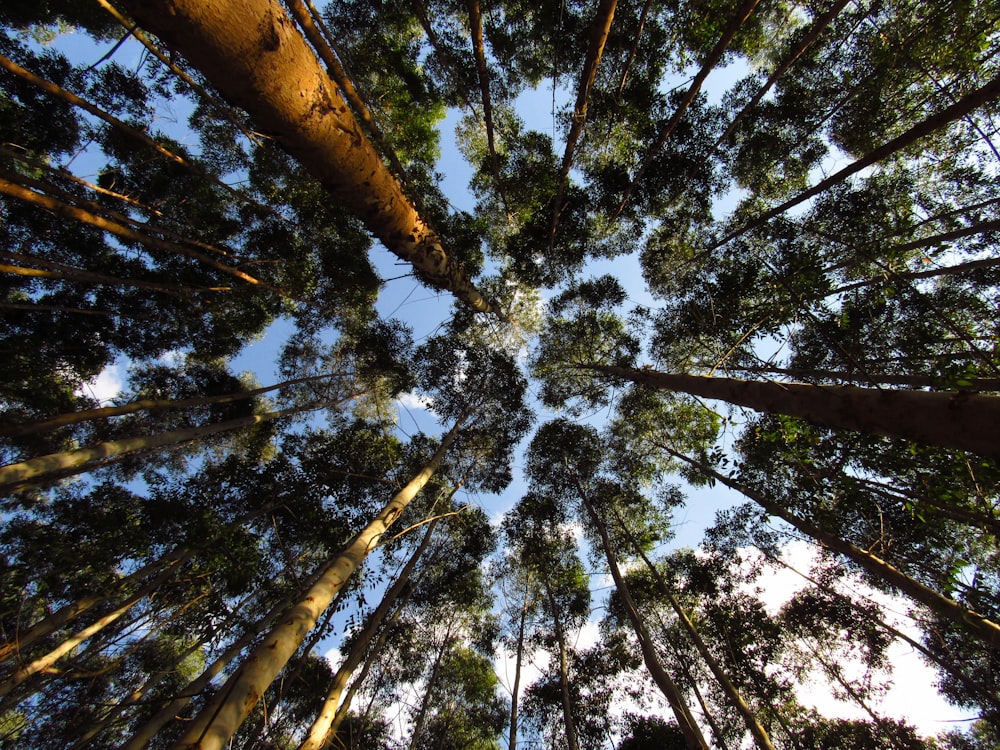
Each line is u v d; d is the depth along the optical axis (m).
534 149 10.02
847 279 8.31
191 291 6.71
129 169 8.25
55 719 7.12
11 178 3.84
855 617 8.72
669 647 9.99
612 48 8.70
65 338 8.77
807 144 9.07
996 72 6.36
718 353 8.68
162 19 1.52
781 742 8.84
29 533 8.13
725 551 9.86
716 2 7.55
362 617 8.09
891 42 6.39
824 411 3.55
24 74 2.98
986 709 7.77
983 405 2.41
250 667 3.26
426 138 10.43
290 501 8.23
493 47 9.27
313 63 2.16
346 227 9.72
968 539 5.76
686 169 9.18
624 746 9.12
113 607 7.85
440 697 10.95
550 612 11.66
